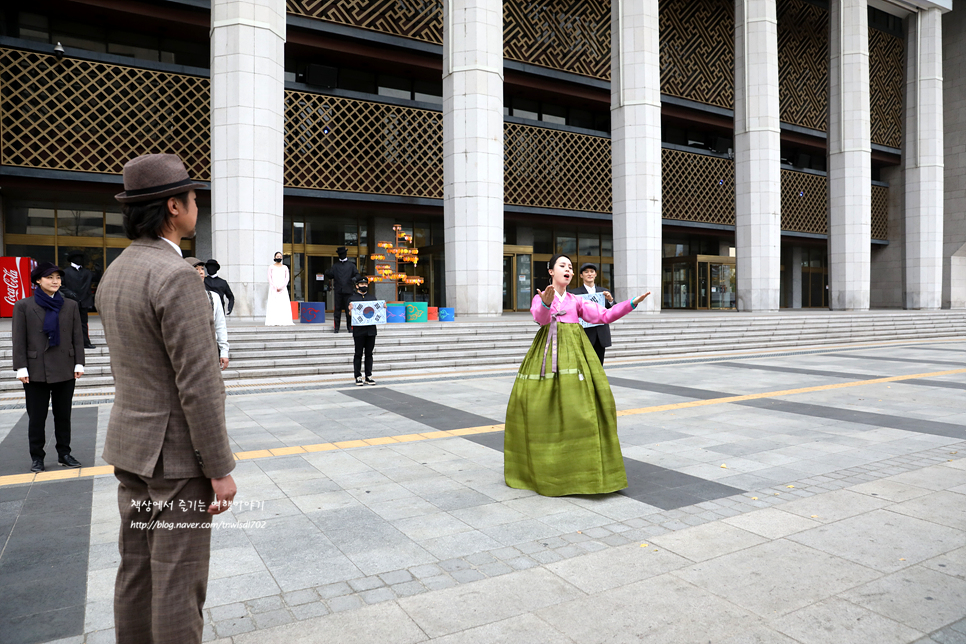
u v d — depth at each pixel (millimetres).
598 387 4375
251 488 4500
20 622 2645
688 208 26359
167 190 1822
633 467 5020
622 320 16266
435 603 2783
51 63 15922
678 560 3229
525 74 22344
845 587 2908
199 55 19500
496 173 17234
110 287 1816
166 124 17266
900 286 32375
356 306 9594
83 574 3125
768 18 22453
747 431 6312
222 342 7672
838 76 25719
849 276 25547
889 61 31594
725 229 27406
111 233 19312
